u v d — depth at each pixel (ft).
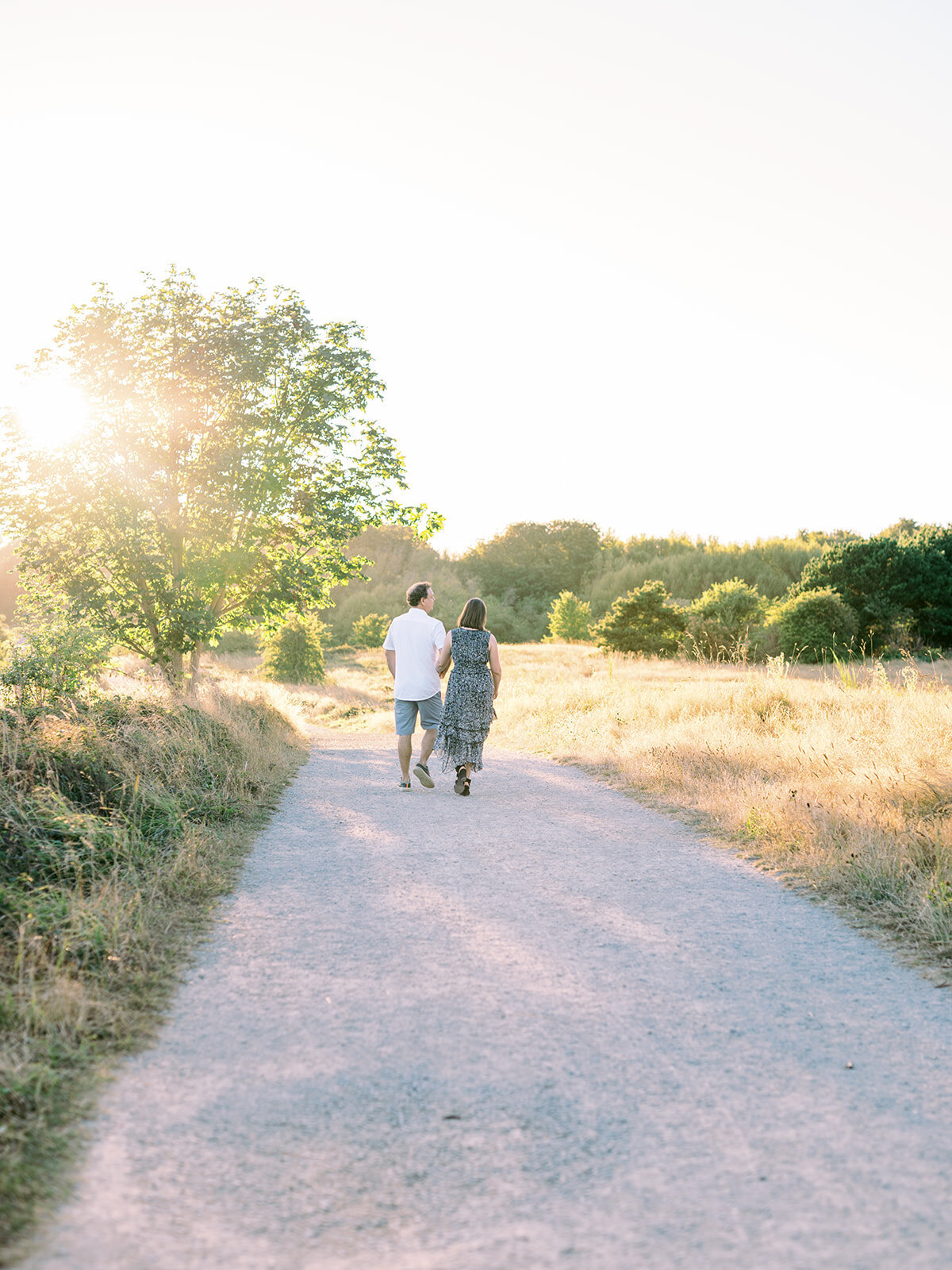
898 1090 8.85
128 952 11.84
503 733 46.26
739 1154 7.64
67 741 19.16
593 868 17.54
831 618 125.90
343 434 55.77
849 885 15.80
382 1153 7.59
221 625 52.47
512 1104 8.45
